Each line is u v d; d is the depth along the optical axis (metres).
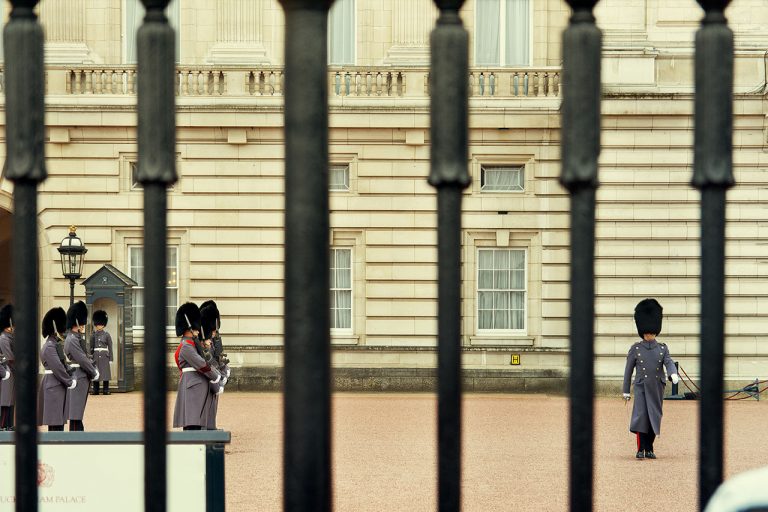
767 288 28.48
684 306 28.53
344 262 29.59
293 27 4.31
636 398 17.17
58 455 7.76
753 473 3.49
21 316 4.46
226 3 29.44
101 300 28.50
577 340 4.39
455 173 4.39
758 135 28.38
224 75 29.09
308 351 4.26
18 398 4.45
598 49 4.38
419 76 29.11
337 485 14.84
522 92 29.12
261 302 29.31
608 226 28.62
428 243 29.30
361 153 29.22
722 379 4.37
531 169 29.28
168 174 4.47
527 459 17.23
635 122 28.56
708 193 4.40
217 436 7.73
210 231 29.31
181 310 18.00
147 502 4.45
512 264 29.58
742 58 28.41
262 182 29.22
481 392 29.02
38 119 4.46
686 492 14.20
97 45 29.48
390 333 29.33
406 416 23.48
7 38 4.45
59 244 29.22
